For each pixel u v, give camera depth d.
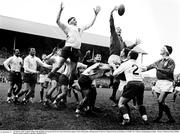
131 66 4.65
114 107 6.22
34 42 18.36
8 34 17.42
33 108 5.58
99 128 4.25
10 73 6.51
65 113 5.24
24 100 6.18
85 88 5.13
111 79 6.44
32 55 6.43
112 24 5.93
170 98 10.13
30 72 6.20
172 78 5.07
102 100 7.45
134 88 4.50
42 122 4.40
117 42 5.98
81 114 5.24
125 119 4.48
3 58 16.44
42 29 19.27
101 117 5.11
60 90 6.21
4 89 9.12
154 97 9.62
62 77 5.62
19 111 5.16
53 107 5.75
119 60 5.90
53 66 6.48
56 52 6.93
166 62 5.11
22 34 17.91
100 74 5.27
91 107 5.35
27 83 6.22
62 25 5.62
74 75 5.89
